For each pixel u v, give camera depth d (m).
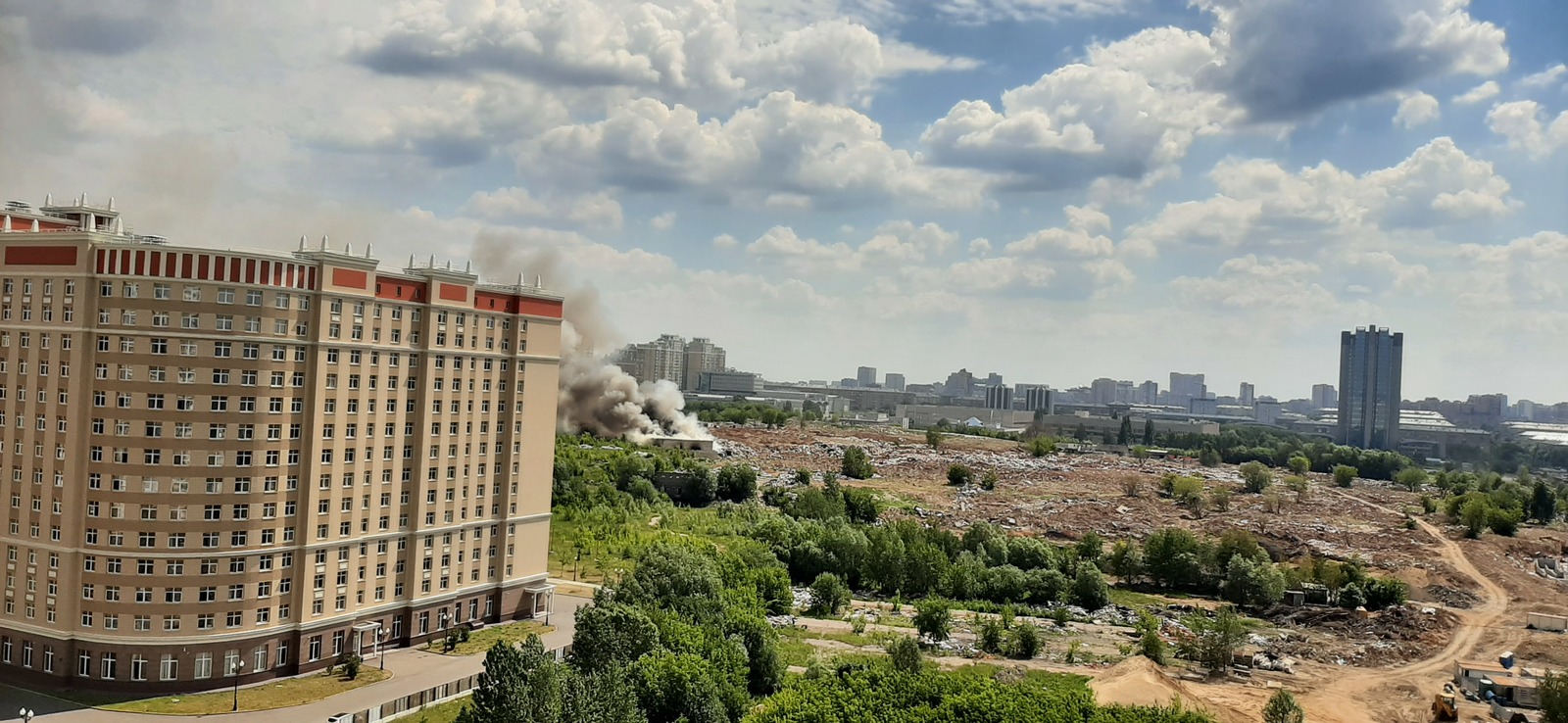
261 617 140.25
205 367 134.75
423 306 160.75
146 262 133.12
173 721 125.19
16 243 137.50
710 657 132.88
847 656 162.88
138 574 132.75
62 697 131.25
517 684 107.94
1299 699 160.12
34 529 135.50
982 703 115.19
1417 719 153.75
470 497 171.00
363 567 153.25
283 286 140.12
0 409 138.50
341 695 137.12
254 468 138.12
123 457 132.50
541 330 183.25
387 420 155.75
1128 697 145.88
